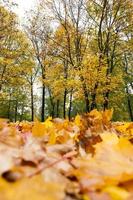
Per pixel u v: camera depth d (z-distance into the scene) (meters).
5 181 0.94
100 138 1.79
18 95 52.97
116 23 34.38
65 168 1.26
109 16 34.34
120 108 48.06
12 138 1.41
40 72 49.16
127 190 1.02
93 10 34.66
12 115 63.78
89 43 36.22
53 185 0.97
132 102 53.03
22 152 1.28
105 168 1.30
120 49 37.09
